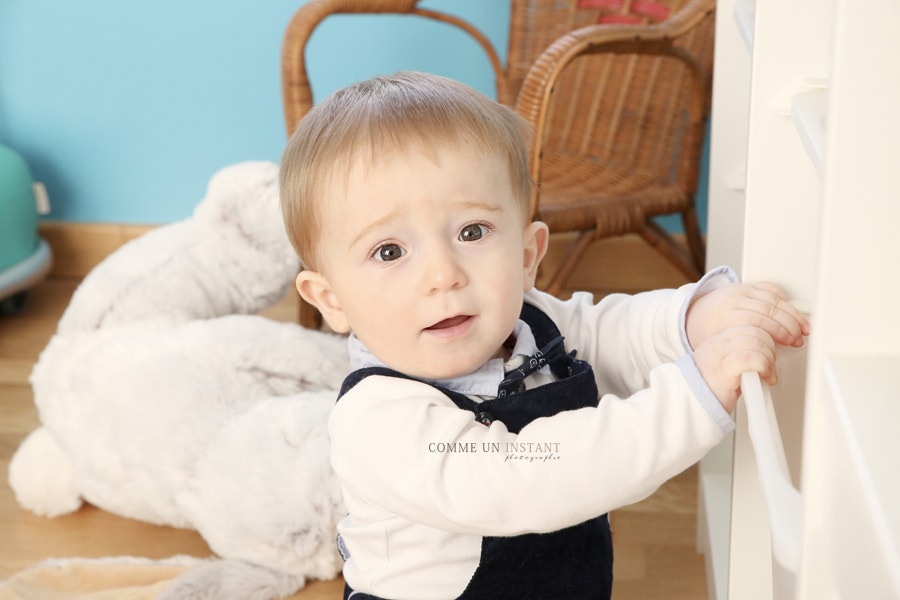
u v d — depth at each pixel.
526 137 0.98
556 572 0.96
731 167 1.42
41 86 2.46
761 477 0.67
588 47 1.64
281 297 1.84
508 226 0.90
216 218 1.77
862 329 0.58
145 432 1.48
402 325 0.89
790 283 0.94
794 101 0.80
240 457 1.41
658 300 1.00
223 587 1.35
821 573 0.59
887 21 0.55
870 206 0.57
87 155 2.50
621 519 1.56
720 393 0.83
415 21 2.34
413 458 0.88
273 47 2.39
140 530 1.57
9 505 1.64
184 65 2.42
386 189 0.87
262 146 2.47
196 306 1.72
